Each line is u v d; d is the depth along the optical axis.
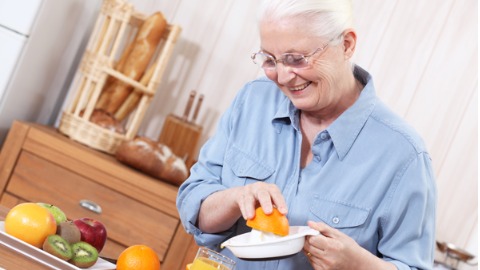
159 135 3.49
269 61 1.62
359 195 1.74
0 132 3.32
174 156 3.16
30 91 3.37
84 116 3.25
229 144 1.87
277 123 1.84
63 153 3.10
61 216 1.56
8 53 3.17
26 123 3.19
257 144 1.84
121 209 3.06
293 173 1.80
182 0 3.54
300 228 1.58
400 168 1.73
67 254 1.44
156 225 3.04
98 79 3.24
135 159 3.08
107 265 1.53
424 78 3.28
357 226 1.73
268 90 1.90
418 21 3.28
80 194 3.08
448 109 3.26
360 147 1.76
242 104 1.91
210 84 3.52
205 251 1.49
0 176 3.14
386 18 3.30
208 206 1.72
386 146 1.75
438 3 3.27
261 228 1.49
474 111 3.24
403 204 1.72
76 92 3.34
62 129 3.30
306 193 1.77
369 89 1.79
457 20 3.25
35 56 3.28
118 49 3.56
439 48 3.26
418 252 1.73
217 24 3.51
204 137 3.54
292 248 1.49
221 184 1.86
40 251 1.41
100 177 3.07
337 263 1.55
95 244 1.56
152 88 3.30
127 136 3.30
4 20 3.17
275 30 1.55
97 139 3.23
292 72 1.58
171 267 3.03
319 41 1.55
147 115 3.57
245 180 1.82
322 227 1.55
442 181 3.26
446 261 3.12
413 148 1.75
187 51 3.53
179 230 3.02
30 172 3.12
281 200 1.53
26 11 3.15
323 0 1.55
